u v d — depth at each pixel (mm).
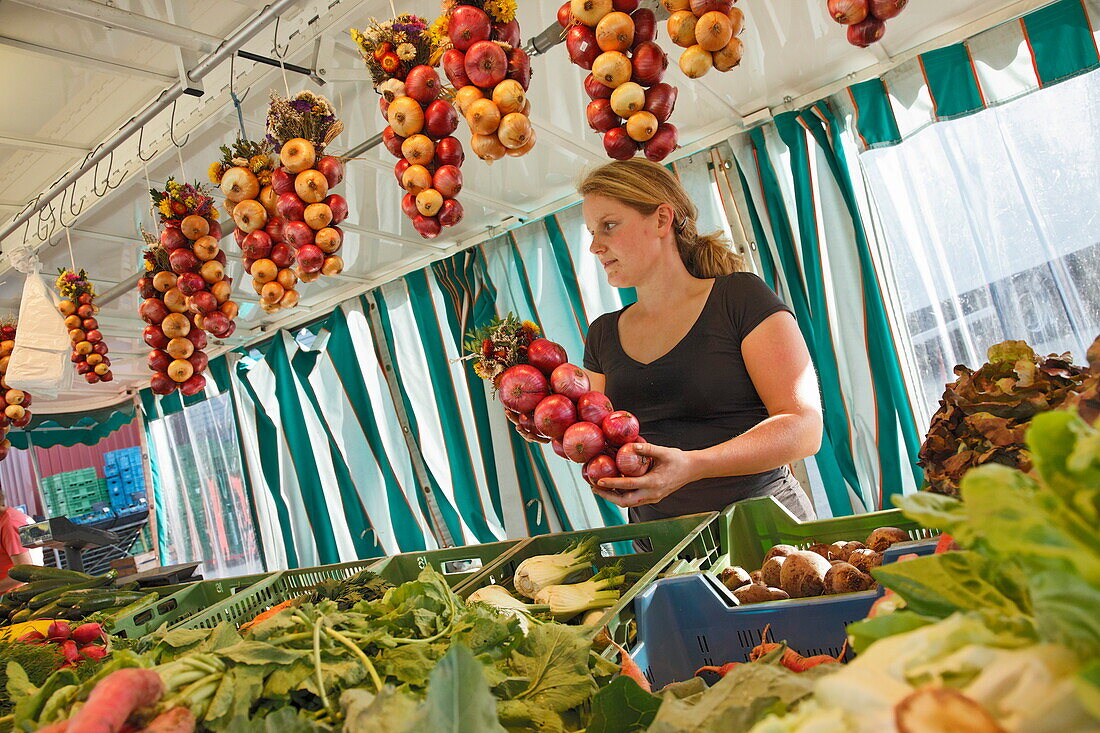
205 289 2672
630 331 1898
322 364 4914
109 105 2994
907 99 2889
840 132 3064
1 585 3414
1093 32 2516
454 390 4289
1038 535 404
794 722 463
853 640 558
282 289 2434
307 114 2299
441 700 603
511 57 1793
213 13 2561
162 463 6086
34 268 3434
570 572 1596
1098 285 2717
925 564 561
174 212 2617
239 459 5590
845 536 1475
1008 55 2664
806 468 3289
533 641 974
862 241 3070
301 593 2104
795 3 2512
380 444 4664
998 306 2898
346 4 2414
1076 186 2713
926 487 1227
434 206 1946
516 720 854
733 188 3340
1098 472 392
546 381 1505
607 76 1604
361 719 679
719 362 1736
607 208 1764
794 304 3240
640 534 1638
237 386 5402
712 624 1171
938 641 445
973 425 1142
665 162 3455
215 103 2783
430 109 1917
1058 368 1131
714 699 658
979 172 2887
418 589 1065
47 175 3443
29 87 2734
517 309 4012
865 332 3070
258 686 814
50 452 8039
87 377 3408
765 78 2920
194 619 1876
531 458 4074
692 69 1566
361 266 4215
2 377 3709
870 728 415
